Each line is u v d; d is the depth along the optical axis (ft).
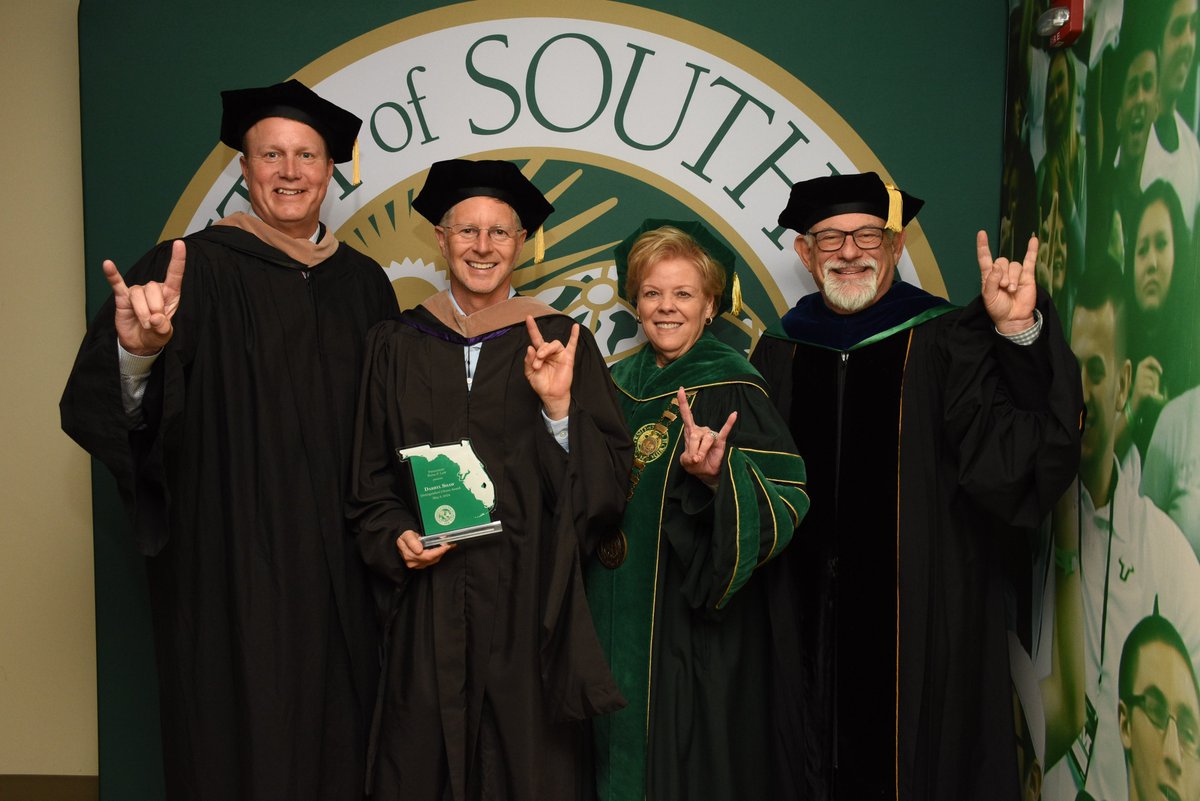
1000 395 8.36
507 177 8.73
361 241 11.19
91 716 11.67
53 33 11.33
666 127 11.10
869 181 8.97
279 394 8.57
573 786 8.39
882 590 8.80
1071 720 8.89
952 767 8.67
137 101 11.00
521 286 11.21
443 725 8.16
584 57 11.07
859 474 8.98
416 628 8.35
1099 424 8.33
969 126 10.98
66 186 11.39
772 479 8.49
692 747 8.69
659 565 8.73
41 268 11.43
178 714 8.48
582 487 8.18
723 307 10.09
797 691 9.14
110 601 11.15
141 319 7.26
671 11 11.02
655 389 9.12
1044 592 9.64
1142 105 7.59
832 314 9.53
